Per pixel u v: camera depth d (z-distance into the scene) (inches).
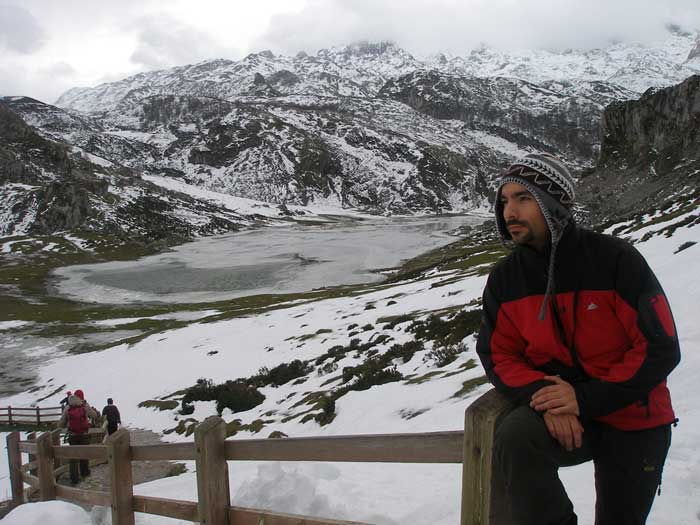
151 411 933.2
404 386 557.0
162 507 191.9
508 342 105.9
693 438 218.5
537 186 96.5
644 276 93.0
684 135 4271.7
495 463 89.1
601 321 94.7
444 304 1262.3
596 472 101.0
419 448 106.3
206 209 7391.7
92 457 263.1
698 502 164.2
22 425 1013.2
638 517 97.0
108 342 1926.7
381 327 1175.6
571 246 96.0
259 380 961.5
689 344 378.3
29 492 356.5
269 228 6742.1
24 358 1766.7
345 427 500.1
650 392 95.6
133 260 4264.3
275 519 151.1
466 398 438.6
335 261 3747.5
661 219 1583.4
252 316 1860.2
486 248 3125.0
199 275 3435.0
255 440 148.9
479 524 93.2
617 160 5034.5
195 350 1444.4
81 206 5792.3
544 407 87.4
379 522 195.2
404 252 4101.9
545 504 84.3
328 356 1003.3
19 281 3341.5
